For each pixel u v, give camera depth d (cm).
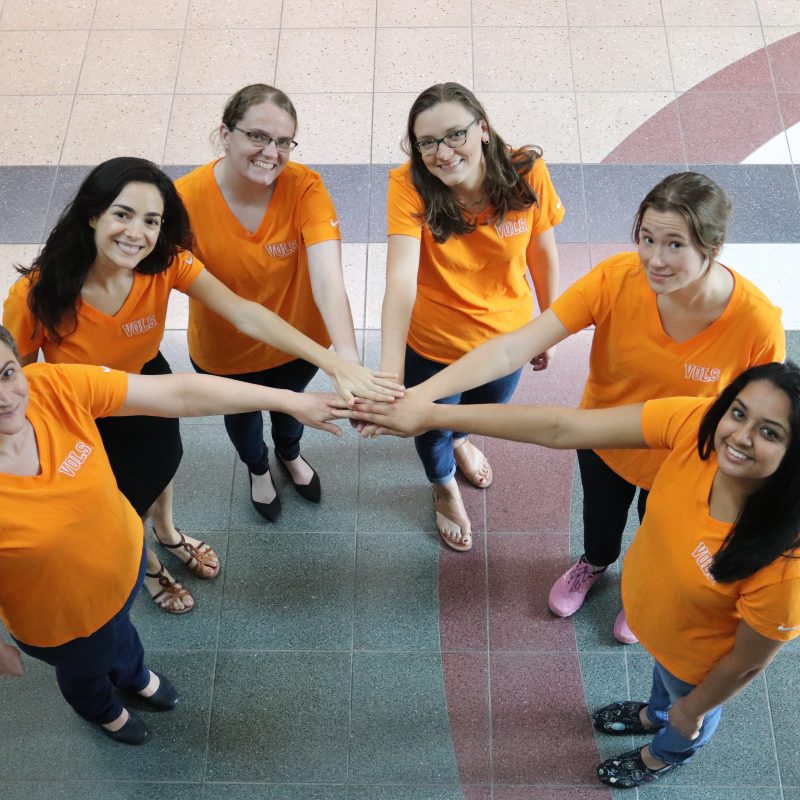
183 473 326
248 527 314
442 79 426
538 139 408
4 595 190
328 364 225
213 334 257
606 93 421
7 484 176
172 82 428
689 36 438
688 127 410
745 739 267
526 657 285
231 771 266
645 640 206
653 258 186
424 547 309
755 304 194
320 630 292
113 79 430
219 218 235
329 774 265
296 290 254
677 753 237
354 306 363
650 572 191
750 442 152
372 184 395
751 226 381
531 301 264
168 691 274
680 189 179
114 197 197
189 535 312
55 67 434
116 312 221
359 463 328
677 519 177
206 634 291
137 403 197
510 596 297
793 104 416
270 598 298
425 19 445
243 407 212
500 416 200
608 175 396
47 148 411
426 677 282
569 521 313
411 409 214
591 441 191
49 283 208
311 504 319
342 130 411
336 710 276
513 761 266
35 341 221
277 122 216
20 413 170
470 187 226
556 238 379
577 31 440
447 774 264
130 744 270
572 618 292
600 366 222
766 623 166
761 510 157
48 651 213
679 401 181
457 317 252
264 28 444
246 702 278
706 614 183
